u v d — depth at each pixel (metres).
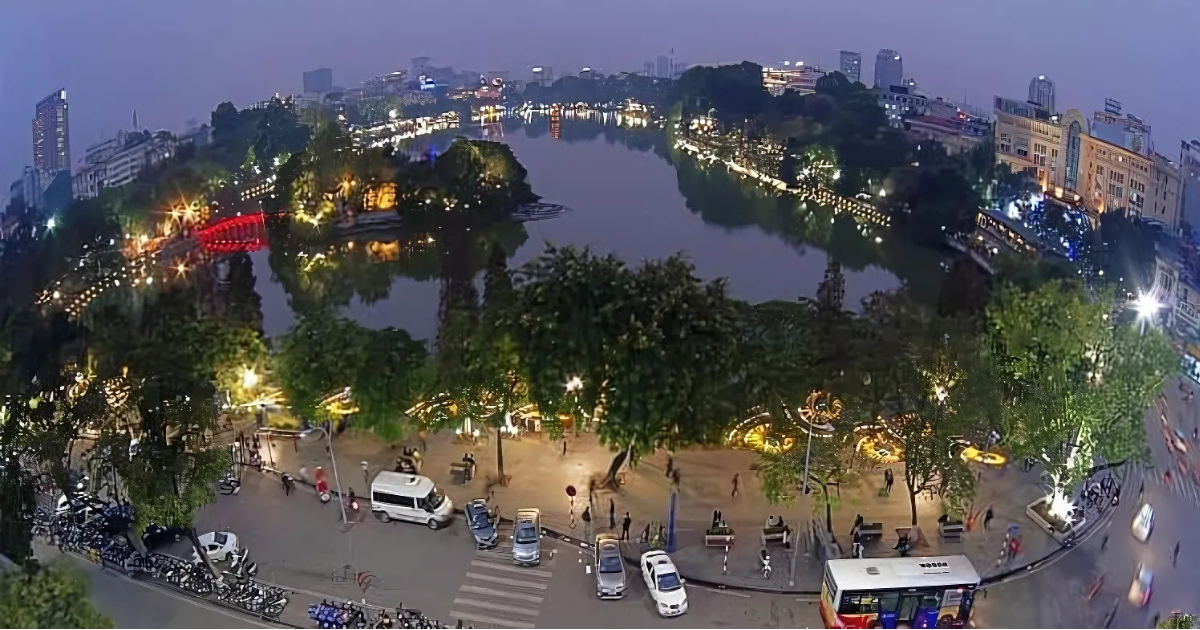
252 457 101.19
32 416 82.06
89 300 156.12
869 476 98.44
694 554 85.00
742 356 94.12
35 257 168.75
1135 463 99.62
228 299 159.62
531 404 101.00
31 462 83.94
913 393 86.25
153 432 81.00
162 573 80.50
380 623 73.00
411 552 85.56
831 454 85.12
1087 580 82.06
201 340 103.06
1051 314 91.62
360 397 96.31
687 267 98.69
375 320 175.88
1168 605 78.56
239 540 86.88
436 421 96.75
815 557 84.94
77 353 92.50
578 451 104.31
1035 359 90.62
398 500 89.44
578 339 90.75
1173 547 87.44
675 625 75.31
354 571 82.25
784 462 84.62
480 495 94.69
